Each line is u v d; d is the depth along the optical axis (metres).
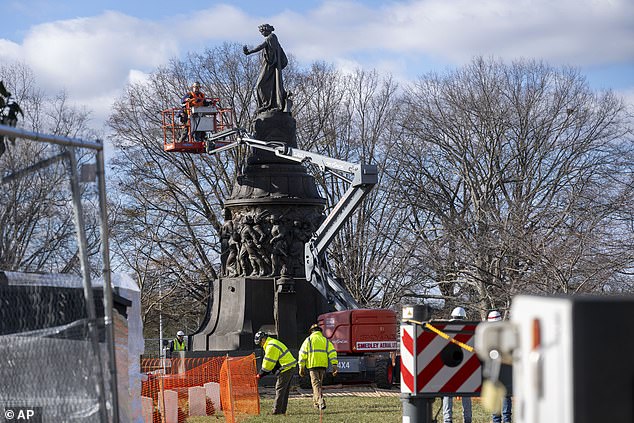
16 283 12.56
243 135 59.38
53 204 12.00
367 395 43.22
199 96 66.12
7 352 12.23
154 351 89.00
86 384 11.88
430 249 72.75
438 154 86.94
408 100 88.56
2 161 12.02
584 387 6.25
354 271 85.19
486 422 28.11
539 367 6.70
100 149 11.23
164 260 89.31
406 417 16.08
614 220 50.72
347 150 91.19
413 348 15.95
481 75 82.38
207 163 88.50
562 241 50.00
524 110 79.38
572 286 48.38
